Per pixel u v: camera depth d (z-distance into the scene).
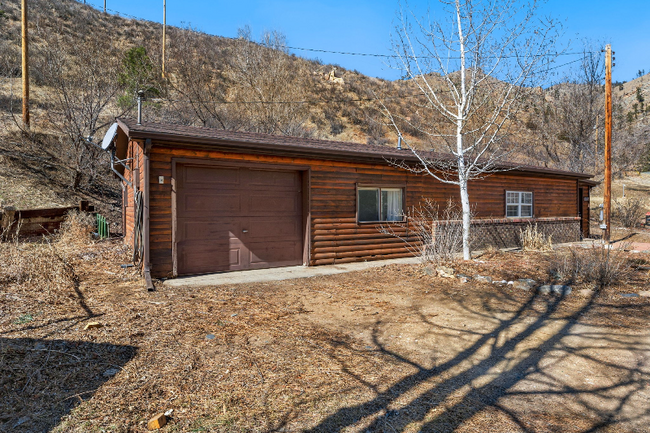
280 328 4.39
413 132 33.28
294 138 10.74
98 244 10.57
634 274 7.30
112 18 40.53
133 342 3.77
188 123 21.34
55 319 4.29
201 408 2.69
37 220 12.01
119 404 2.70
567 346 3.97
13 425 2.42
